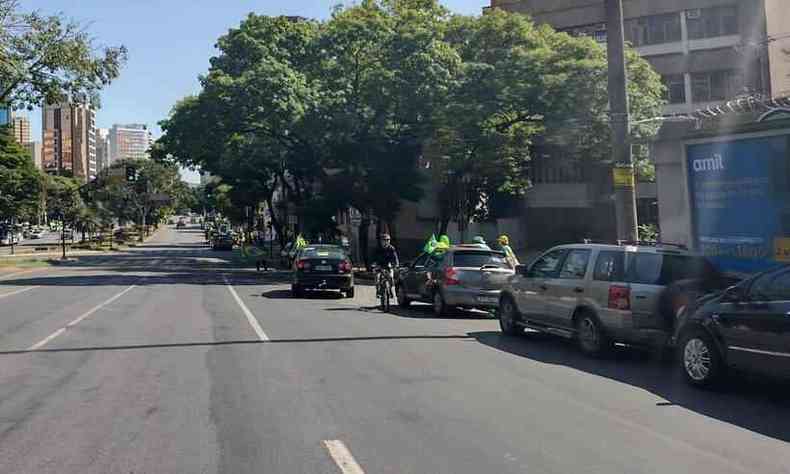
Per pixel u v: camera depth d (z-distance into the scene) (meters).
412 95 30.14
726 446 6.40
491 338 13.20
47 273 36.12
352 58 33.28
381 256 19.28
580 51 31.41
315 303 20.62
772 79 42.12
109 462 5.99
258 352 11.41
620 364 10.54
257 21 35.91
